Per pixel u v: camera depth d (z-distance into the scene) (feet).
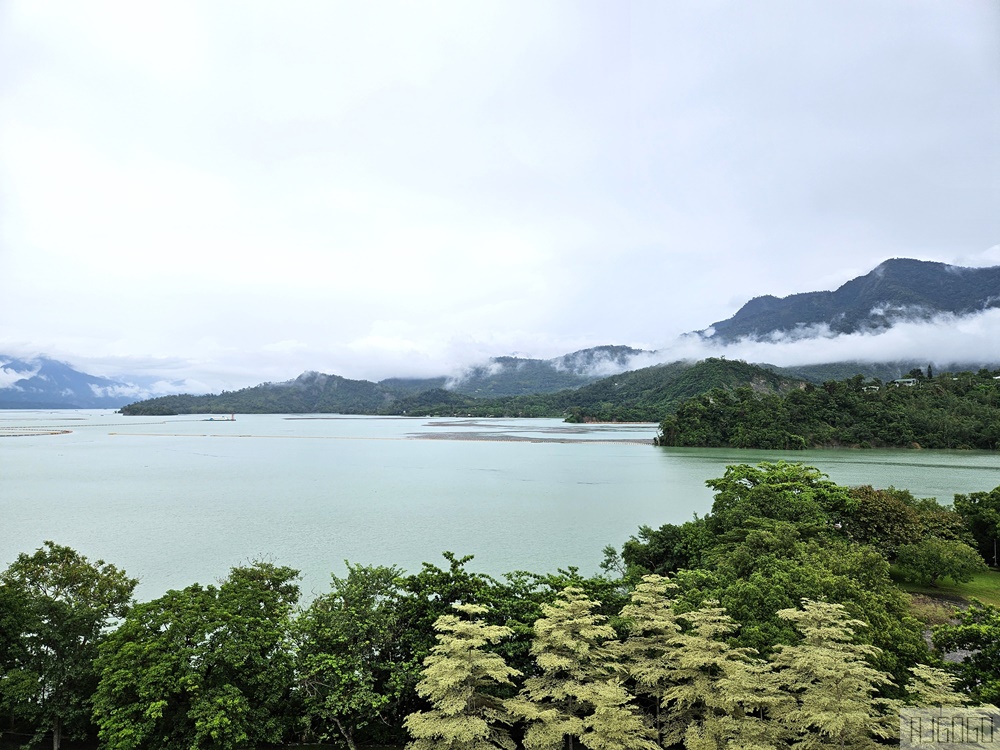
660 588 77.71
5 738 76.13
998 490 178.81
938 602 136.87
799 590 86.12
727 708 62.13
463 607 72.43
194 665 69.77
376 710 71.72
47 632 72.84
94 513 245.65
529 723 68.85
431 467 416.87
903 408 630.33
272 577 98.32
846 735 56.59
